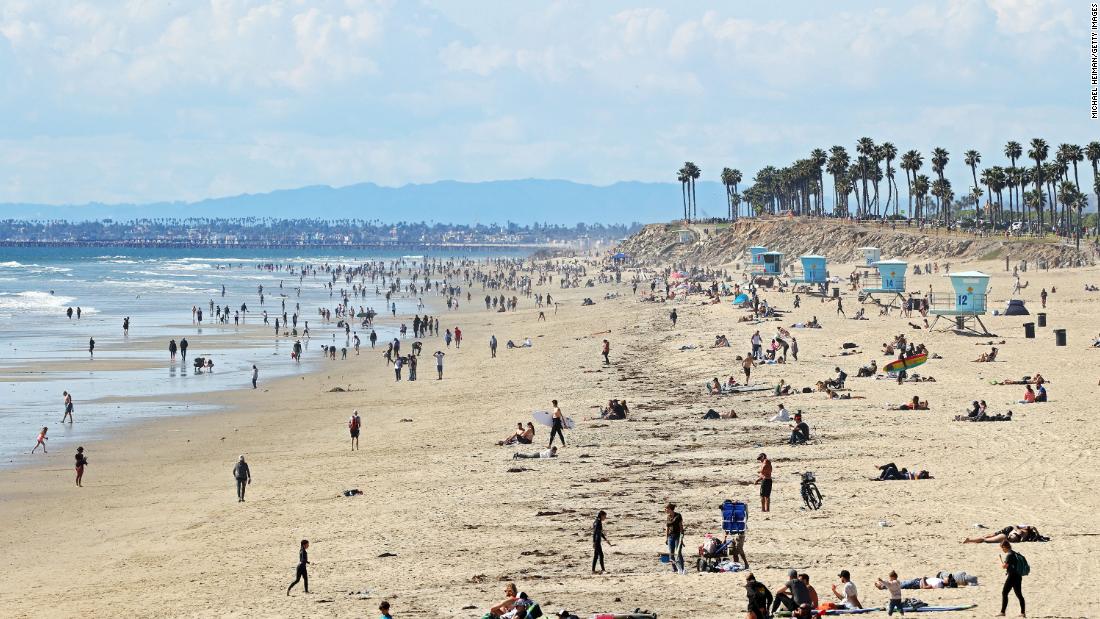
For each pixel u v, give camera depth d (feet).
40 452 199.82
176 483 173.06
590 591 102.94
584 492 147.74
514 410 229.66
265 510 150.10
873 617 90.99
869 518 125.08
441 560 118.62
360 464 180.24
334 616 99.91
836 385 228.22
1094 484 136.98
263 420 233.76
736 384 238.27
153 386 287.69
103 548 134.92
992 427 178.19
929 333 319.27
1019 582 88.69
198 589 113.39
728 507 114.01
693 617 92.89
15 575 123.85
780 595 91.76
